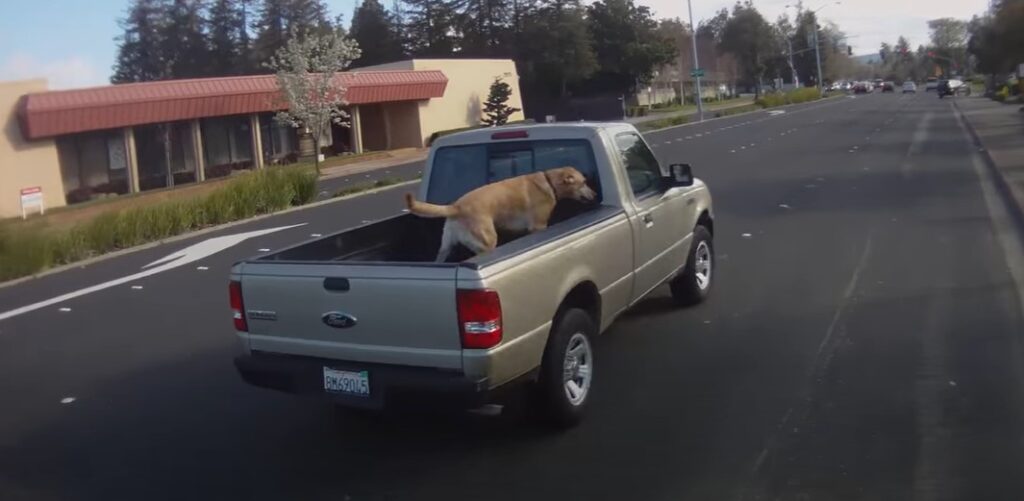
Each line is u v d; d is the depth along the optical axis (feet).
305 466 18.52
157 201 63.26
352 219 59.98
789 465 17.02
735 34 365.61
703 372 22.57
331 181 105.40
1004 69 164.66
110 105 110.93
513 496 16.49
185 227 59.06
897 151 79.66
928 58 483.51
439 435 19.72
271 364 18.42
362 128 163.53
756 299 29.48
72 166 112.47
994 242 36.63
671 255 25.77
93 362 27.71
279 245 50.24
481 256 17.26
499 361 16.67
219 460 19.13
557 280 18.54
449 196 24.36
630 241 22.31
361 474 17.95
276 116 121.49
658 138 123.24
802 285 31.07
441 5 259.39
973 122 112.16
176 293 37.99
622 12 248.73
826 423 18.89
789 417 19.33
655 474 16.99
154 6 266.36
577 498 16.24
